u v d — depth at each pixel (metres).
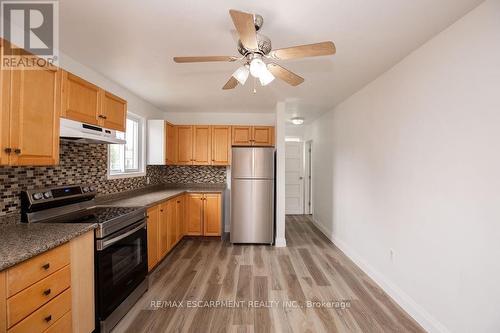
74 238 1.57
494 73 1.42
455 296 1.67
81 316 1.62
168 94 3.49
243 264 3.11
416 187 2.05
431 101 1.89
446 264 1.74
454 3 1.49
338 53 2.14
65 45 2.06
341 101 3.72
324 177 4.57
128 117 3.58
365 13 1.60
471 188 1.55
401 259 2.24
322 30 1.80
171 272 2.86
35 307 1.28
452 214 1.70
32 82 1.53
